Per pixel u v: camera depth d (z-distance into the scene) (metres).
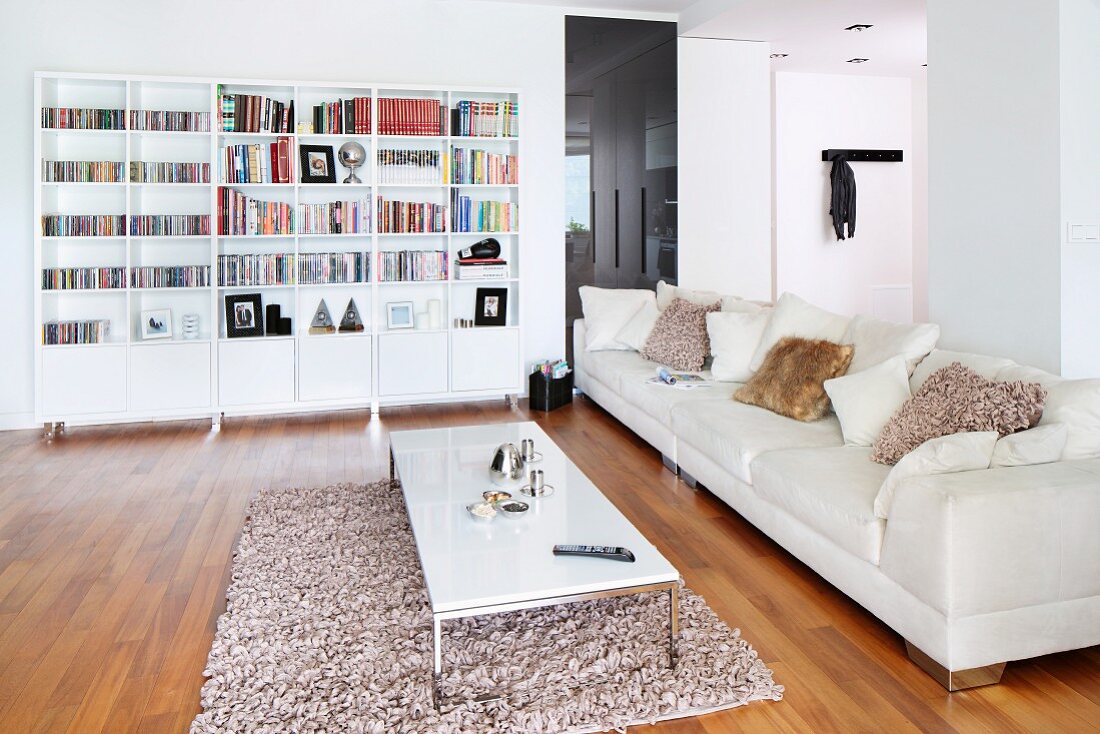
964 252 4.28
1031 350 3.91
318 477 4.60
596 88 6.83
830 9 6.10
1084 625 2.49
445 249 6.57
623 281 7.08
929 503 2.40
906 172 9.05
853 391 3.59
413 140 6.41
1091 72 3.70
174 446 5.28
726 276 7.37
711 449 3.97
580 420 6.05
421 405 6.59
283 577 3.18
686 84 7.06
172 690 2.45
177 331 6.03
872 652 2.66
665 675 2.48
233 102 5.80
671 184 7.12
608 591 2.39
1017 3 3.87
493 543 2.67
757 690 2.40
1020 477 2.49
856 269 9.02
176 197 5.95
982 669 2.44
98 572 3.31
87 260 5.84
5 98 5.60
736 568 3.35
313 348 5.99
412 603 2.95
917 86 8.84
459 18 6.47
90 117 5.56
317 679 2.46
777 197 8.65
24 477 4.60
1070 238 3.73
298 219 6.01
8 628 2.83
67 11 5.70
